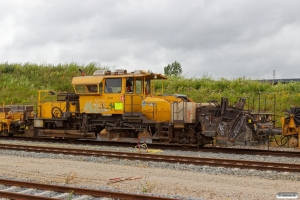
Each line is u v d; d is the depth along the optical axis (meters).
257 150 15.98
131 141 18.19
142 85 18.62
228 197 8.63
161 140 17.72
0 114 22.28
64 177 10.80
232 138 15.90
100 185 9.86
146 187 9.45
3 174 11.23
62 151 15.15
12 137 21.89
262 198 8.52
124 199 8.29
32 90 33.75
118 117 18.67
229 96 26.06
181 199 7.84
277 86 27.67
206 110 16.89
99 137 18.95
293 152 15.36
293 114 16.66
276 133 15.67
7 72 39.97
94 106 18.95
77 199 8.36
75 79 19.34
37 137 21.86
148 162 12.98
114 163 13.12
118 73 18.70
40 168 12.07
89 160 13.66
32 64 41.59
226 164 12.17
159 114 17.75
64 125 20.12
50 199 7.97
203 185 9.79
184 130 17.31
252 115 15.88
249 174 11.12
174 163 12.81
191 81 30.52
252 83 28.41
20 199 8.27
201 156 14.78
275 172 11.25
